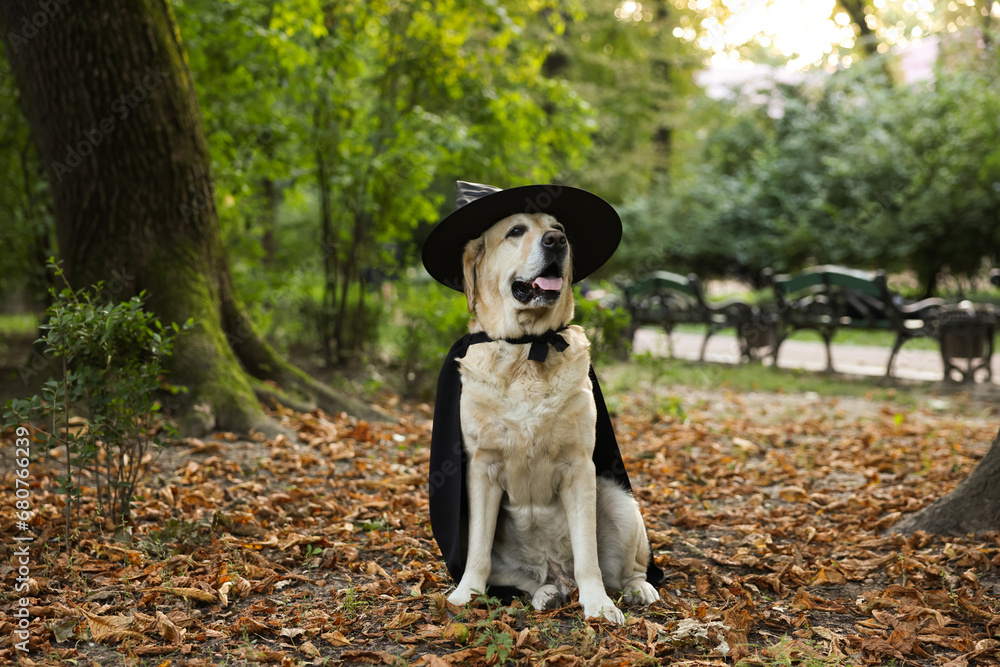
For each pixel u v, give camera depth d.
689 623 2.78
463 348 3.23
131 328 3.67
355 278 9.73
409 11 9.16
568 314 3.23
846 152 17.52
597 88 18.58
